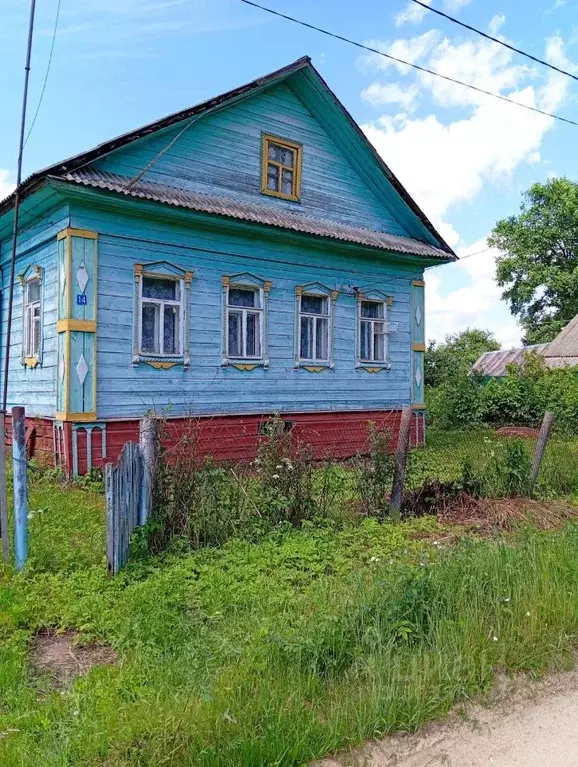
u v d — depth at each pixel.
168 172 10.70
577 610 4.21
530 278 37.78
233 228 11.01
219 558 5.52
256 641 3.61
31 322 11.26
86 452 9.37
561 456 9.84
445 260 14.22
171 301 10.52
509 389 21.14
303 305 12.58
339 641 3.57
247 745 2.69
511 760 2.93
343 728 2.95
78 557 5.36
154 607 4.19
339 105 12.51
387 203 14.37
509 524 7.11
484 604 4.12
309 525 6.36
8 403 12.30
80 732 2.81
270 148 12.33
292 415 12.14
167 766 2.63
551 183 38.31
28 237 11.13
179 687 3.21
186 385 10.62
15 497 5.18
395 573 4.44
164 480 5.77
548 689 3.56
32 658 3.74
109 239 9.72
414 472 8.08
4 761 2.65
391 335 14.13
